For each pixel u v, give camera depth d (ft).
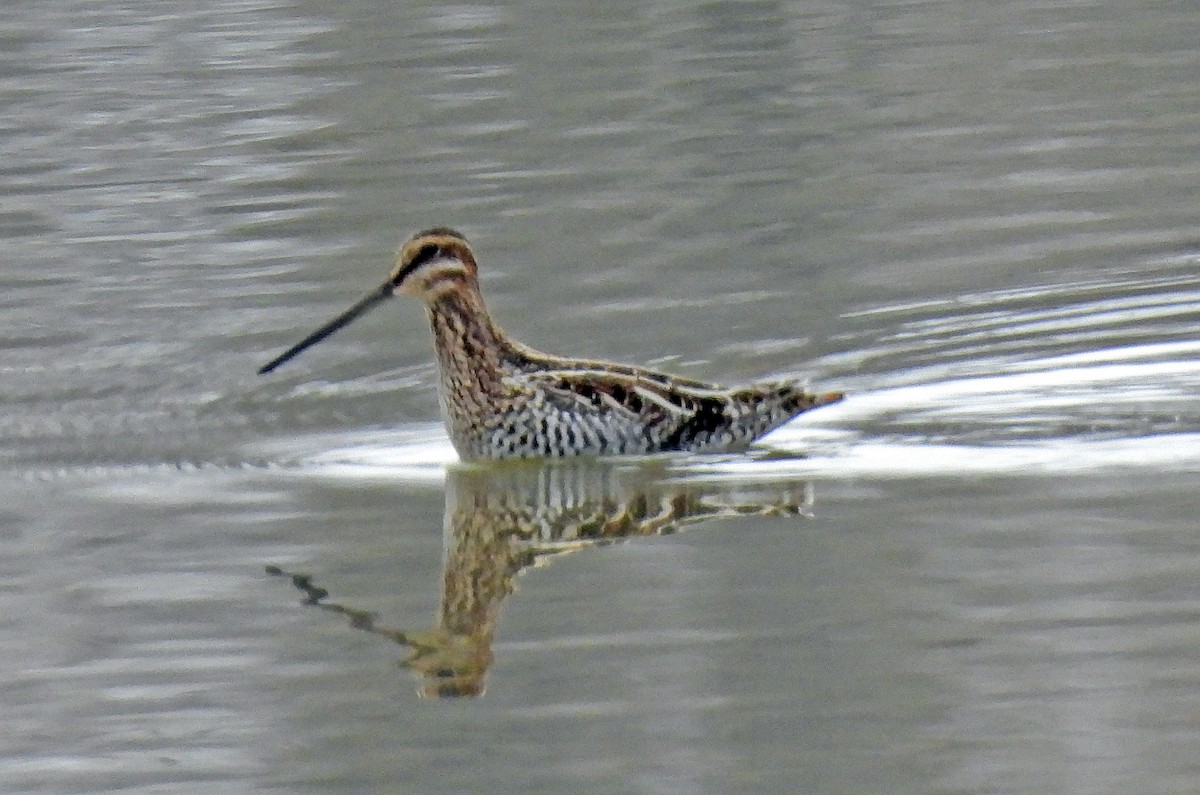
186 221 79.10
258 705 41.37
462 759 38.63
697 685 41.06
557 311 68.64
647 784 37.37
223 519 52.21
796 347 65.72
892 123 89.35
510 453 57.00
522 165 83.97
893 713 39.65
